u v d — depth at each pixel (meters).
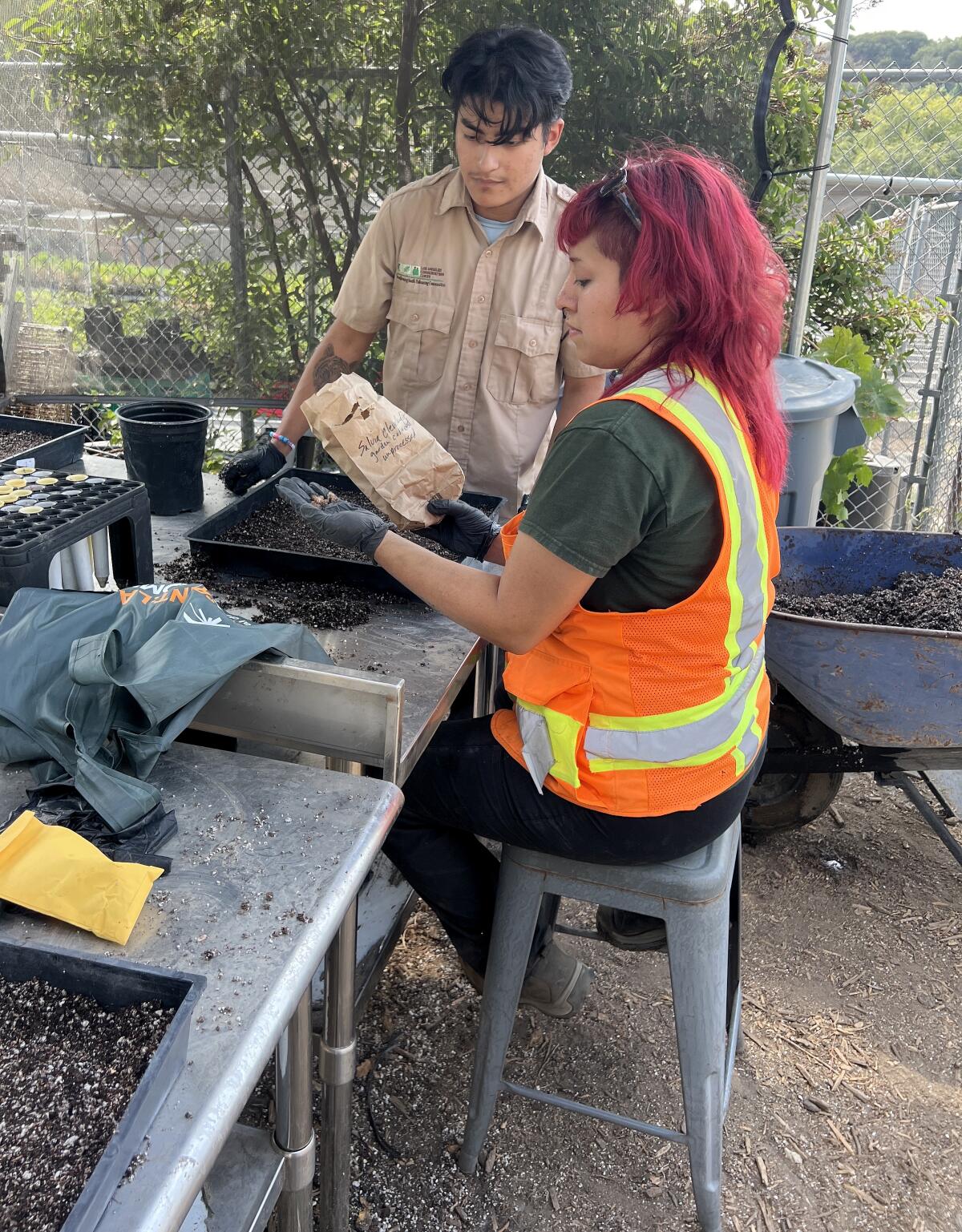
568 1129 1.94
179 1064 0.81
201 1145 0.75
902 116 4.41
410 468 1.52
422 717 1.42
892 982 2.41
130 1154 0.73
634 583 1.28
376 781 1.22
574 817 1.47
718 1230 1.72
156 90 3.07
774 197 3.82
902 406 4.20
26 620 1.28
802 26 3.28
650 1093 2.04
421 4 3.04
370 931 1.98
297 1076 1.30
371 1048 2.10
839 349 4.20
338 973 1.42
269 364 3.45
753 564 1.30
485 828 1.56
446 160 3.26
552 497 1.20
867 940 2.55
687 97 3.36
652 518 1.19
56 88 3.04
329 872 1.06
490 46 1.88
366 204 3.32
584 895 1.60
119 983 0.85
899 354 5.00
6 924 0.97
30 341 3.19
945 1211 1.83
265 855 1.08
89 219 3.17
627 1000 2.28
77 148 3.10
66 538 1.57
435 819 1.65
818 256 4.63
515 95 1.87
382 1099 1.98
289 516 2.08
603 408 1.19
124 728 1.18
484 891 1.75
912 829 3.05
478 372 2.28
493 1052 1.74
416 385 2.34
